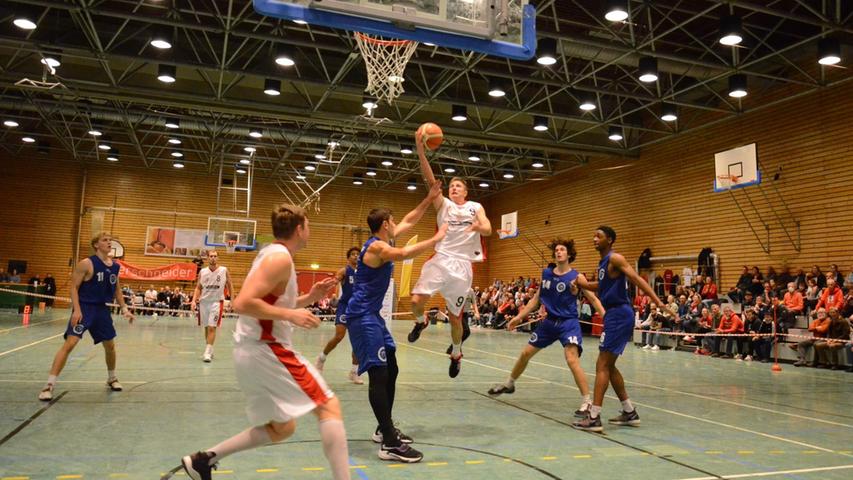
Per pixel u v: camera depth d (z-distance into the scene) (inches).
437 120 816.9
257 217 1157.1
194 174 1130.7
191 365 370.0
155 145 1066.1
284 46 558.3
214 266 402.3
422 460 168.9
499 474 156.4
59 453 165.2
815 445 201.2
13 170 1039.0
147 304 1003.3
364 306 177.8
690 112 772.6
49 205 1051.9
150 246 1090.1
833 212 594.2
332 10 203.3
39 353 401.7
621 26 593.3
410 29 214.5
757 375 423.2
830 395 327.3
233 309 113.1
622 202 882.8
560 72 650.8
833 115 601.0
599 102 743.1
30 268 1031.0
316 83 649.0
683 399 298.8
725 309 575.8
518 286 981.8
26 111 961.5
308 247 1179.3
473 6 222.7
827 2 521.0
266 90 643.5
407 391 299.9
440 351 541.0
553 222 1042.7
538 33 521.0
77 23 599.2
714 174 729.0
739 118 702.5
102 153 1071.0
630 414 227.8
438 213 226.5
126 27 639.8
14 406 227.6
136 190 1094.4
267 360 117.5
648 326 681.6
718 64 585.0
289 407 117.2
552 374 386.9
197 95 699.4
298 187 1141.7
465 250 225.8
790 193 637.9
